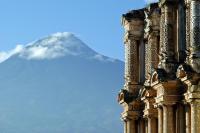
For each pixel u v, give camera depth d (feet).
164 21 274.16
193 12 253.44
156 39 297.12
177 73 255.91
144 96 289.74
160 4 279.08
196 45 251.60
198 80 249.96
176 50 269.85
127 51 318.65
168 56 268.82
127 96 312.91
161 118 268.00
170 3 272.92
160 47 279.90
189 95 252.01
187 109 256.93
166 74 264.11
